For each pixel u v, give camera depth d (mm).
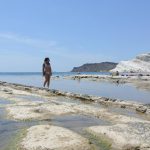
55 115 18469
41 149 11328
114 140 12617
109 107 23422
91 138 13180
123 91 39844
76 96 29359
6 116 17906
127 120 16922
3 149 11672
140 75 99062
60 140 12188
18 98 26281
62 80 76812
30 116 17734
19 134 13617
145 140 12438
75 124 16141
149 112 20781
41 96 29672
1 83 49719
